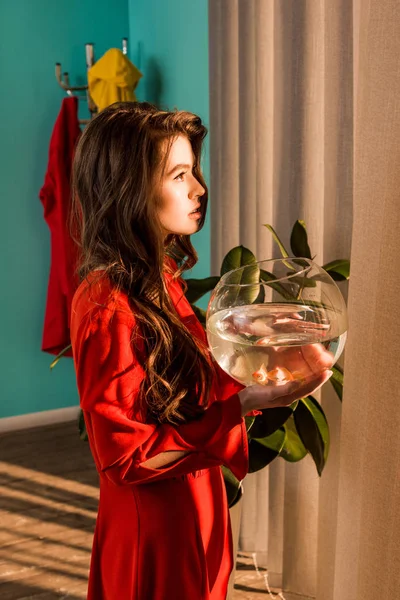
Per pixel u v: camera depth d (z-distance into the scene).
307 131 1.59
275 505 1.95
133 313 1.02
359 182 1.30
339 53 1.43
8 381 3.16
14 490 2.59
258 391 1.03
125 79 2.67
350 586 1.47
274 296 0.82
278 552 1.97
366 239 1.30
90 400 0.98
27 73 2.95
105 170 1.09
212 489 1.21
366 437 1.32
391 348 1.25
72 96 2.88
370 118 1.25
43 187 2.90
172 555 1.12
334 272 1.43
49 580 2.03
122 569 1.17
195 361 1.11
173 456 1.04
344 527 1.46
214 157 2.07
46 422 3.25
